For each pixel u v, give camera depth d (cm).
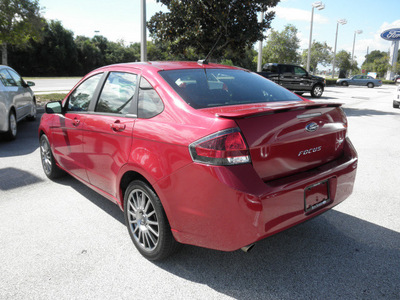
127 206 286
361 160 574
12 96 715
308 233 316
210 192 210
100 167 317
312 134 247
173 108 245
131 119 275
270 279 247
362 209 371
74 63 6506
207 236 222
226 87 284
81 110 353
